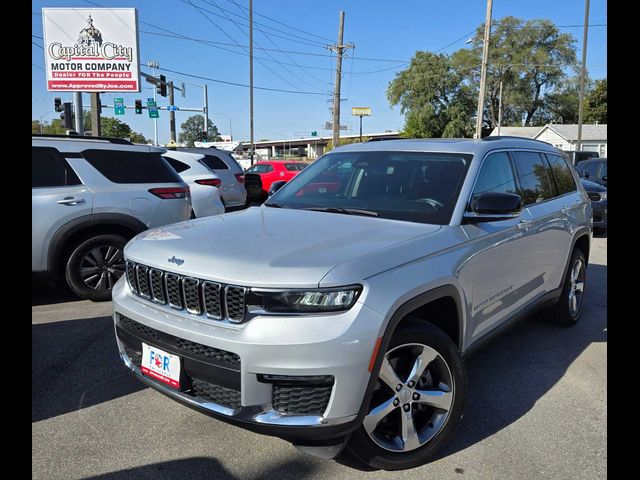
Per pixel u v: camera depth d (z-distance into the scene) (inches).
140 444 114.7
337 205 141.9
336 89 1299.2
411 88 2204.7
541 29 2241.6
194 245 107.7
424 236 114.3
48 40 762.8
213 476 104.0
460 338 119.9
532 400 139.3
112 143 227.6
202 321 96.7
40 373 149.6
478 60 2188.7
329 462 109.1
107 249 221.8
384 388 101.5
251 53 1315.2
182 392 100.0
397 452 103.8
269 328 88.9
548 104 2421.3
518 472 106.9
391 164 149.2
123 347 119.3
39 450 111.4
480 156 141.4
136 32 774.5
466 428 124.5
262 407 90.3
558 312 194.4
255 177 539.2
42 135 215.3
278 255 97.8
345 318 89.7
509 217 132.0
